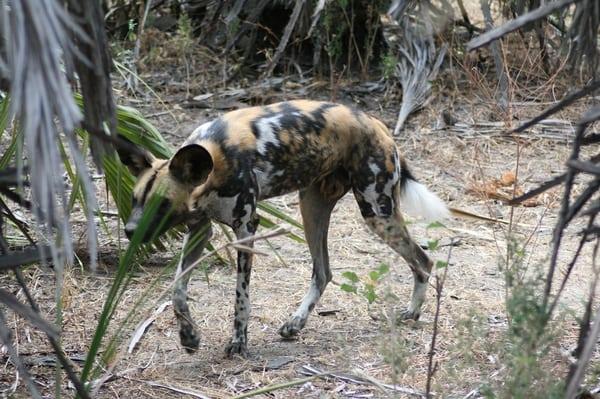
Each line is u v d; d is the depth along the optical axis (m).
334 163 9.16
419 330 9.27
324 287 9.46
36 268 10.42
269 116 8.84
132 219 8.06
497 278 10.78
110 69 4.92
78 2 4.62
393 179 9.30
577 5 5.35
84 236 11.35
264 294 10.34
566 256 11.29
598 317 5.11
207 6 18.81
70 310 9.66
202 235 8.60
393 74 17.06
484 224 12.41
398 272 10.98
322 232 9.45
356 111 9.28
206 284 10.56
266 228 11.45
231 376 8.37
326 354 8.83
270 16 18.16
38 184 4.16
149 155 8.38
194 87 17.30
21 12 4.05
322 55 18.22
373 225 9.32
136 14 19.06
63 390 7.93
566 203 5.36
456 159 14.59
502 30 4.87
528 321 6.12
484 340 8.59
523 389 6.17
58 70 4.11
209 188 8.40
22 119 4.30
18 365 5.53
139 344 8.98
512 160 14.56
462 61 16.84
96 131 4.61
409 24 17.11
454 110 16.16
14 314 9.40
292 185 8.98
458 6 19.44
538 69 16.30
